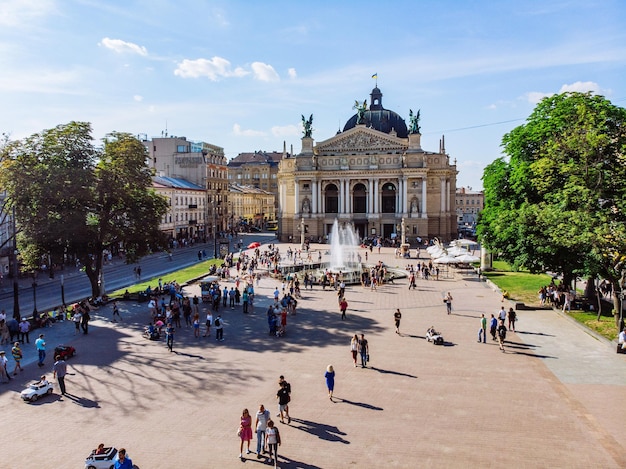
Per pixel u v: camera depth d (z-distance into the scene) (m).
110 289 65.00
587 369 31.03
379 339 38.28
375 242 124.44
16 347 31.91
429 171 133.62
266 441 21.23
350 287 62.72
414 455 20.81
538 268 48.34
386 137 133.25
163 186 122.62
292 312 47.00
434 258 76.50
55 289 66.62
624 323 38.84
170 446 21.81
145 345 37.47
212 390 28.16
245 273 73.75
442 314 46.94
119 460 17.73
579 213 40.25
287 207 142.12
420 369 31.28
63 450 21.55
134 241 57.56
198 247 123.69
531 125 56.62
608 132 47.62
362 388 28.16
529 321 43.56
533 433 22.66
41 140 53.00
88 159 55.06
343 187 135.50
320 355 34.38
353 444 21.80
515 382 28.91
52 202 51.88
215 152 161.38
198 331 39.72
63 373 27.94
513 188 56.88
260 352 35.22
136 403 26.50
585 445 21.53
